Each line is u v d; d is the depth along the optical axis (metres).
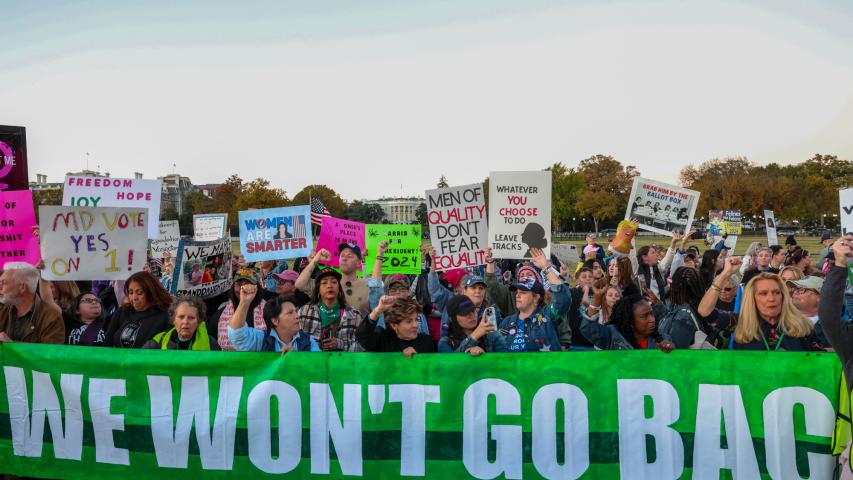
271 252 9.45
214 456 5.30
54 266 6.36
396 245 9.70
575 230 112.06
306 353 5.23
